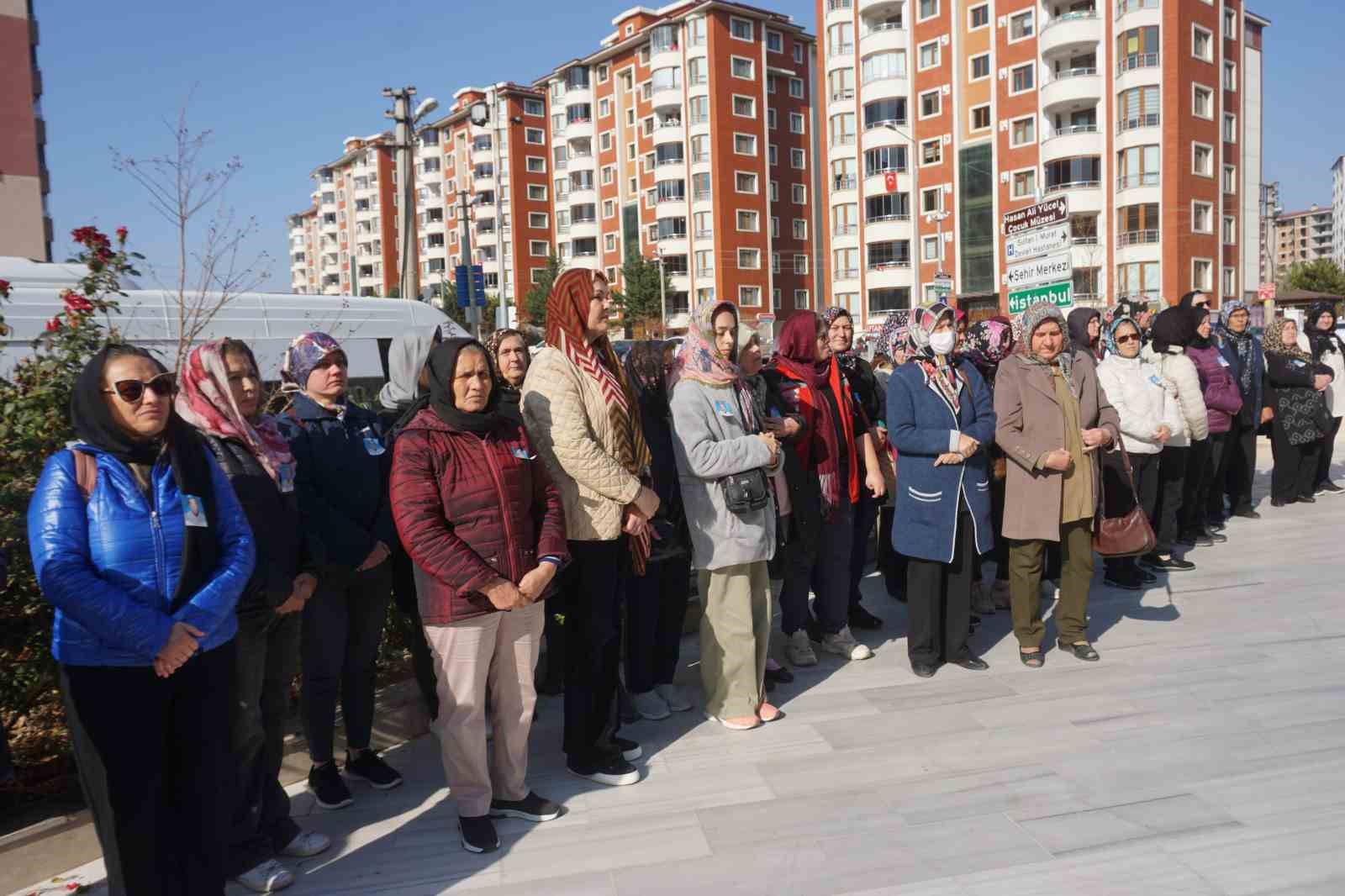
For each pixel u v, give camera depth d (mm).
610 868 3096
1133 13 35469
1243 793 3377
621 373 3977
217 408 3082
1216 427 7398
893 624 5891
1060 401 4785
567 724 3859
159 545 2508
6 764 2787
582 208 62344
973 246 41406
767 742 4090
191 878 2639
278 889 3045
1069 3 37875
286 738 3969
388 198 85562
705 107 51969
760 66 53281
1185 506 7367
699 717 4469
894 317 6508
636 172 58375
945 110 42156
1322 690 4355
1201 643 5137
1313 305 9305
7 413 3658
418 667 4199
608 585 3781
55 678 3660
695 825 3367
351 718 3820
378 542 3596
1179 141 35250
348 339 7699
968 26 40969
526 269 66125
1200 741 3846
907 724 4199
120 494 2484
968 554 4840
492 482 3258
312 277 112188
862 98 44781
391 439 4043
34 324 5910
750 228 53125
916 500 4730
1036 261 9352
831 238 47281
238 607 2965
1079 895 2783
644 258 54188
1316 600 5824
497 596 3170
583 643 3781
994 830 3203
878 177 44125
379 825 3510
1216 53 36656
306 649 3576
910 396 4719
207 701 2643
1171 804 3322
